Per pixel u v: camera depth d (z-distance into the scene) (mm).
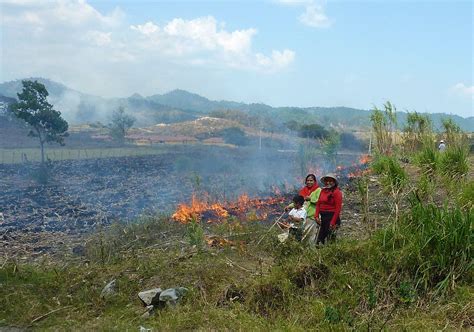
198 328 5672
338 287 6227
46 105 34500
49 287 7445
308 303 5988
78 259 9570
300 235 8000
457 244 6309
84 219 15664
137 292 7027
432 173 10992
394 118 14938
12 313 6613
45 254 10672
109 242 10336
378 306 5695
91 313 6527
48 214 17062
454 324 5379
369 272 6395
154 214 13273
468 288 5918
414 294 5848
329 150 20641
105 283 7410
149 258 8188
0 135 62344
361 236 8359
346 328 5234
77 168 34906
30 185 26766
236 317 5805
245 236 9172
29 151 53094
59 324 6188
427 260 6312
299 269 6625
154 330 5676
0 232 13547
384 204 10680
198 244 8633
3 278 7762
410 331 5152
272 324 5613
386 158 12664
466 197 8789
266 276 6730
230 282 6773
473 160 13211
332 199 7875
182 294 6629
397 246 6695
